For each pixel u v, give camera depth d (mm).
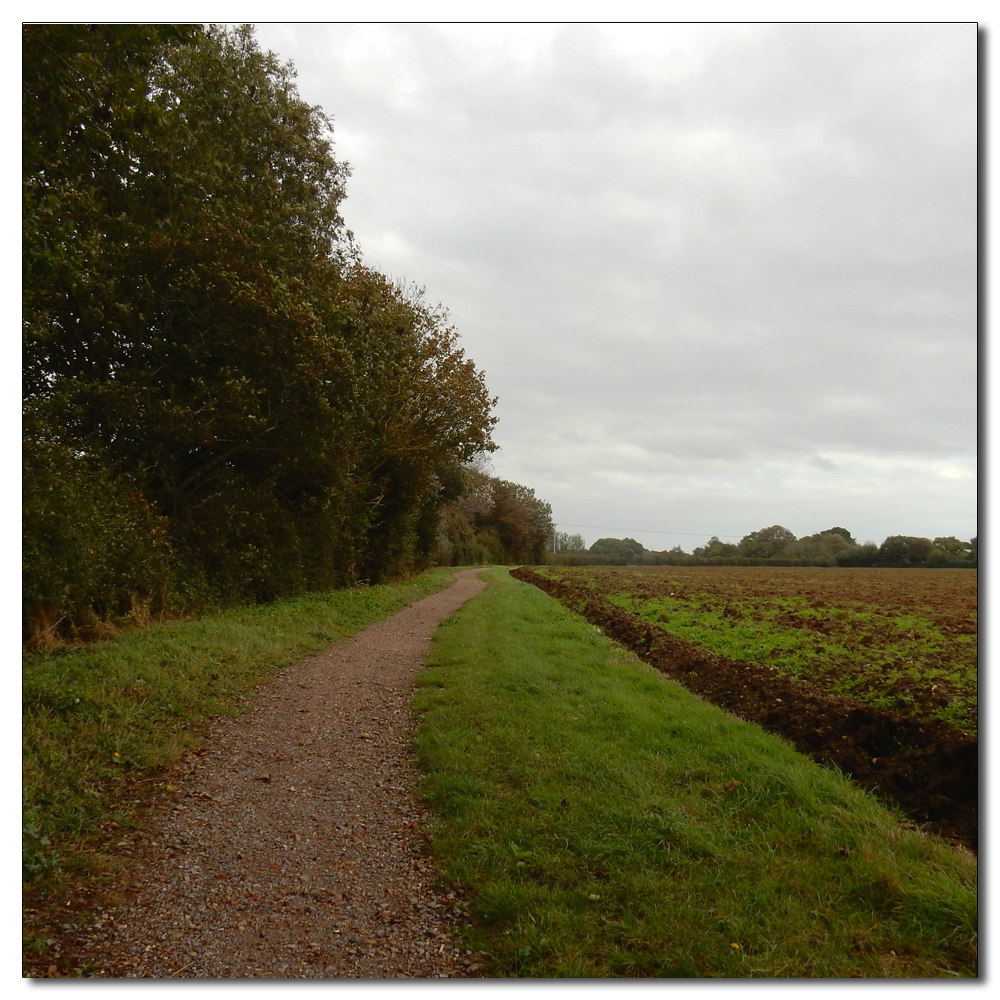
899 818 5441
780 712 8219
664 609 19484
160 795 5574
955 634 14688
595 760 6230
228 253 13203
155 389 12828
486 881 4340
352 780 6109
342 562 22047
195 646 9602
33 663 7641
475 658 10781
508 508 78250
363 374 19688
